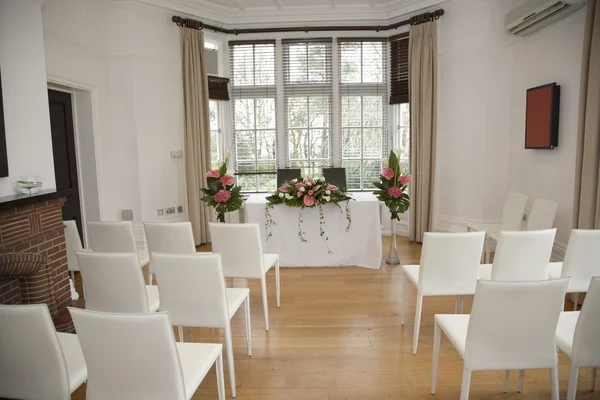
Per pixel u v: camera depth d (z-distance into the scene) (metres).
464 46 5.16
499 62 4.93
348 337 2.96
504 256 2.54
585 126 3.31
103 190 5.00
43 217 2.90
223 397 2.01
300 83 6.20
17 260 2.61
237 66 6.21
